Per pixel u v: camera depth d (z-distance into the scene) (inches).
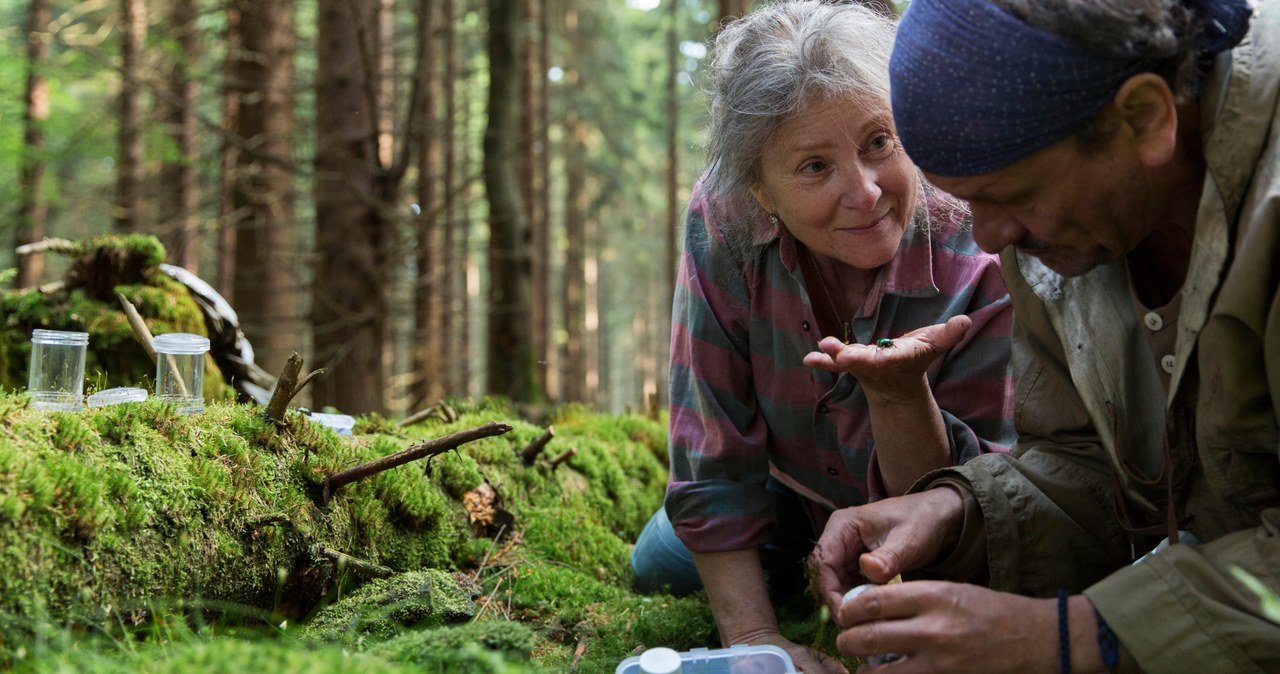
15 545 56.7
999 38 50.4
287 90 287.1
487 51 341.1
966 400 80.7
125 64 359.6
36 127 363.3
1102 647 53.7
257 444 78.4
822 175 70.2
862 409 81.1
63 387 79.6
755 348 82.7
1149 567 54.0
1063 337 66.6
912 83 53.4
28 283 362.9
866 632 55.7
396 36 293.4
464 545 96.7
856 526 65.5
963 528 66.7
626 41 826.8
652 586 102.3
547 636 85.4
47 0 361.1
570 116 690.8
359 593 76.9
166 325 135.8
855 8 72.6
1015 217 55.9
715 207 81.5
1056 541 67.2
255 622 73.5
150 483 66.9
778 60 68.6
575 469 123.0
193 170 394.0
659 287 1092.5
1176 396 59.1
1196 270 53.8
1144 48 49.0
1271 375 51.3
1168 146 51.0
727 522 79.9
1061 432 70.7
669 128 617.0
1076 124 50.8
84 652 55.5
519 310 335.9
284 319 299.6
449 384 482.9
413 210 281.4
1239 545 53.6
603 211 925.2
